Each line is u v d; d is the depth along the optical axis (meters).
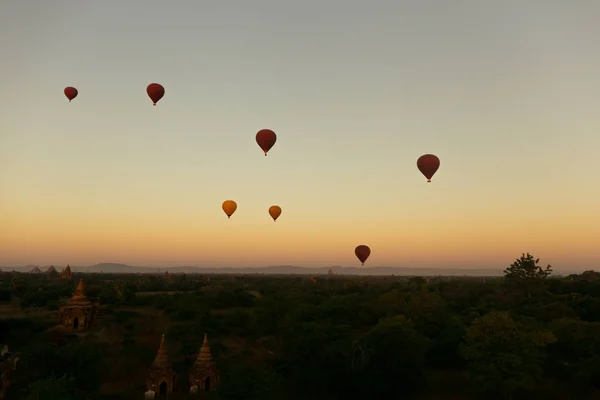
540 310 62.62
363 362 37.97
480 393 38.12
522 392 37.41
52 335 50.50
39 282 155.25
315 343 39.69
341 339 40.38
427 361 45.84
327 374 37.59
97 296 97.94
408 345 39.09
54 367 35.72
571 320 46.12
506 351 35.84
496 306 65.69
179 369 43.16
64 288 116.38
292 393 38.06
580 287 92.12
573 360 41.59
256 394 30.86
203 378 36.53
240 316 65.31
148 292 128.25
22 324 59.78
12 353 36.72
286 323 49.53
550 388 38.28
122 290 104.12
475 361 37.47
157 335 57.78
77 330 59.38
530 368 35.62
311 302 63.47
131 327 62.53
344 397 37.69
